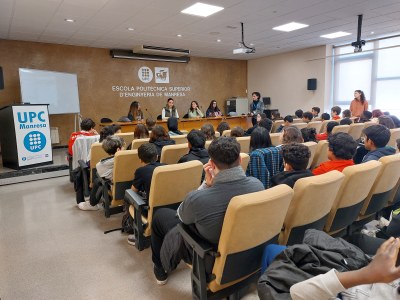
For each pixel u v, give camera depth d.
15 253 2.63
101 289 2.10
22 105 5.14
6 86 7.10
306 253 1.13
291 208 1.65
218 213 1.47
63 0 4.52
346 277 0.82
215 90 10.71
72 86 7.40
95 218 3.39
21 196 4.26
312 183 1.58
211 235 1.49
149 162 2.46
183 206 1.54
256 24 6.16
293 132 2.76
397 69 7.75
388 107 8.02
